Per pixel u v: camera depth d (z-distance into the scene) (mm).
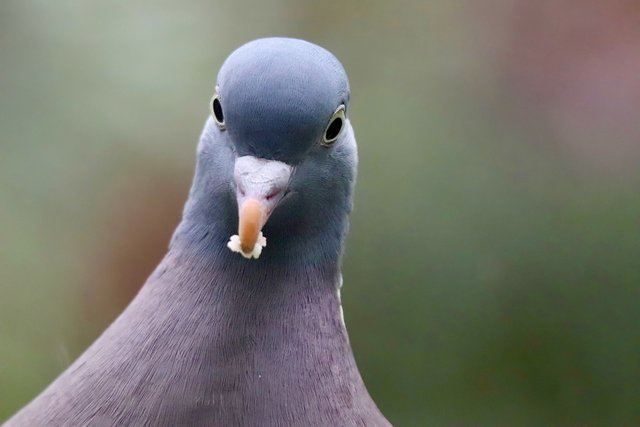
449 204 11523
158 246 12125
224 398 6633
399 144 11594
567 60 11688
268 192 6562
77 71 12141
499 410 12023
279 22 12719
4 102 12016
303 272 6984
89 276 12078
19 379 11750
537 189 11625
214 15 12625
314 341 6887
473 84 11891
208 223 6926
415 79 12031
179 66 12312
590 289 11703
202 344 6688
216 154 6918
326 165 6938
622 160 11617
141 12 12391
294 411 6691
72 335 12023
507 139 11703
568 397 12070
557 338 11852
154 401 6574
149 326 6750
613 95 11594
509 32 11922
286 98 6633
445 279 11594
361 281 11648
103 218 12086
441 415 12023
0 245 11867
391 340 11844
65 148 12039
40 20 12203
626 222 11609
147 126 12117
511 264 11609
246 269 6840
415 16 12352
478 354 11891
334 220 7113
